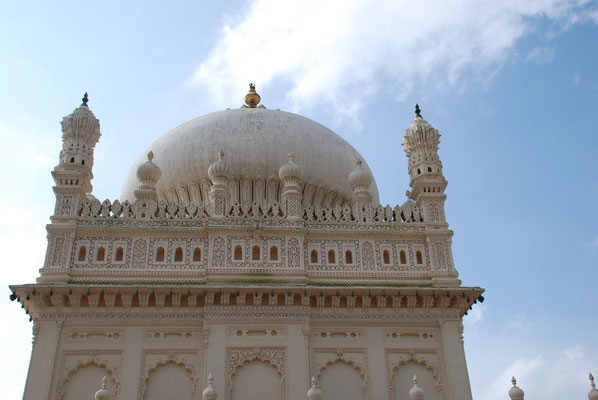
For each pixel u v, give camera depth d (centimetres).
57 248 2453
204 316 2361
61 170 2627
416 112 3042
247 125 3272
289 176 2727
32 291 2311
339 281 2512
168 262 2488
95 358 2297
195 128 3319
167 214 2625
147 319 2370
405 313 2473
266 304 2406
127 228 2514
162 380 2295
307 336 2362
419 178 2758
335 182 3272
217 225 2536
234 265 2481
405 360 2395
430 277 2548
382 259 2583
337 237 2609
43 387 2209
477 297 2480
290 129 3303
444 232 2631
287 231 2561
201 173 3152
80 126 2725
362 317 2450
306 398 2258
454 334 2441
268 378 2297
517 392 2128
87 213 2552
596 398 2161
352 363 2377
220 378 2267
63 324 2331
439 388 2359
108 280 2419
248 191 3092
